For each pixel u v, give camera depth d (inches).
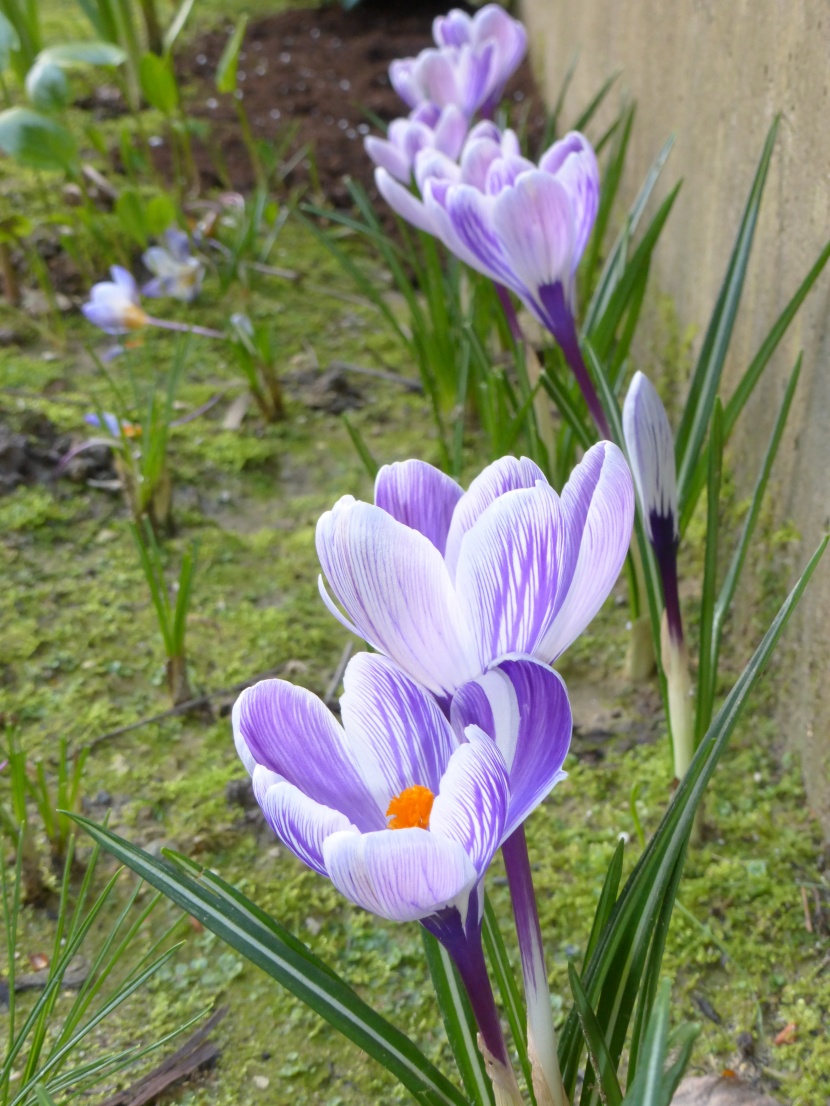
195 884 18.2
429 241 30.2
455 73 29.4
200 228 41.5
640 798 24.3
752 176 25.6
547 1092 18.2
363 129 50.9
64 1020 21.9
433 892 16.5
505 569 16.9
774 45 24.7
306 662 26.9
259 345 32.4
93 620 27.5
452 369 31.9
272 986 22.3
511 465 17.5
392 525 16.8
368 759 17.5
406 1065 18.1
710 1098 20.9
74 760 25.1
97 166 45.8
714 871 23.1
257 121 51.6
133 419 31.2
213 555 29.0
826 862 23.1
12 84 49.9
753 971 22.1
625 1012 18.5
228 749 25.4
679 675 22.4
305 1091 21.4
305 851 16.8
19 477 29.9
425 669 17.3
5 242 35.8
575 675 26.6
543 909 23.0
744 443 26.2
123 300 33.6
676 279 29.8
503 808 16.8
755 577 25.5
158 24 55.4
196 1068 21.5
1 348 35.4
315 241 43.5
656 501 21.3
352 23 62.6
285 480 31.5
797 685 24.0
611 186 29.1
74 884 23.4
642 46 32.8
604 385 24.1
